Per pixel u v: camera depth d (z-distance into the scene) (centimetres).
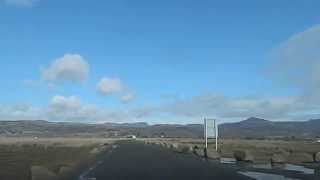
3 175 3678
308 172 4425
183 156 7394
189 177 3641
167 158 6606
